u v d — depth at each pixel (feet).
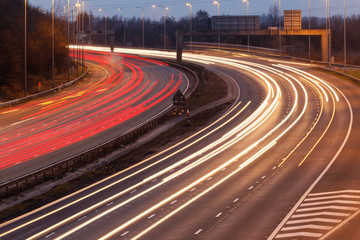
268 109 220.84
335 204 91.15
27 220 92.84
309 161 130.21
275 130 177.27
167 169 129.29
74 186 116.88
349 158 130.62
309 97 249.14
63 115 213.25
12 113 219.41
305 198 96.94
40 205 102.73
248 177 117.08
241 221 84.58
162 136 174.40
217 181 114.62
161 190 109.09
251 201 97.04
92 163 139.85
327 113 206.28
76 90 297.53
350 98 241.14
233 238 76.02
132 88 300.61
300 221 82.79
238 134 173.06
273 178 115.03
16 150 151.33
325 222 81.30
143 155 147.74
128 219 89.45
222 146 155.02
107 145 155.12
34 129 184.03
